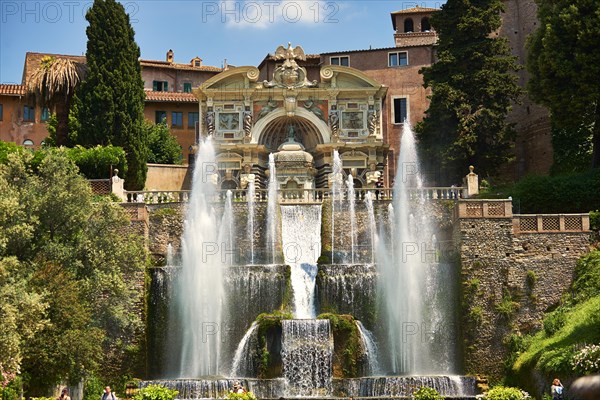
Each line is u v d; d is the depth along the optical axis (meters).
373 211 50.28
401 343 45.47
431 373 45.19
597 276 43.81
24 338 35.75
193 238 48.19
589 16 52.78
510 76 60.00
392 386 39.94
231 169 62.88
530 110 65.62
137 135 60.59
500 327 44.53
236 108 63.78
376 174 62.69
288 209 51.56
